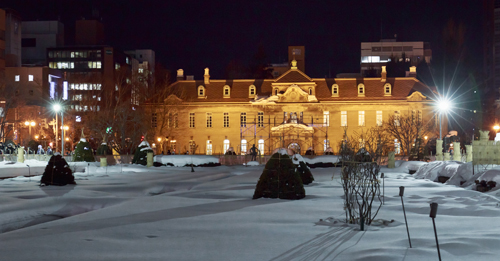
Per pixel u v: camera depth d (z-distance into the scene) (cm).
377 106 8794
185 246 1191
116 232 1377
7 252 1126
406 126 7800
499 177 2438
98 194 2477
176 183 3152
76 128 8781
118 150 7612
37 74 11538
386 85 8931
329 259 1050
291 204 1980
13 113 9112
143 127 7881
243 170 4850
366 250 1108
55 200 2148
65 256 1088
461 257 1024
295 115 8625
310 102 8838
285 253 1114
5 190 2594
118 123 7662
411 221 1529
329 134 8844
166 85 9125
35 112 9925
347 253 1100
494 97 12288
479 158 2805
